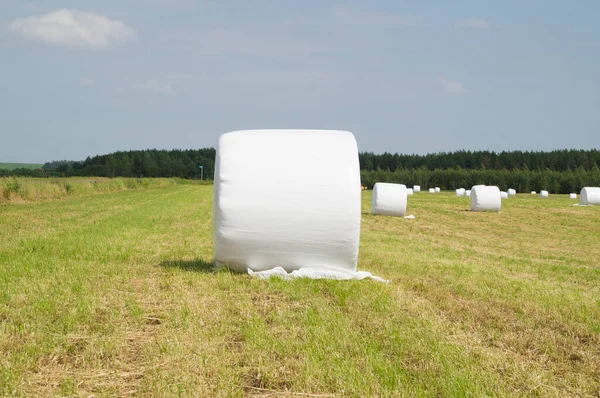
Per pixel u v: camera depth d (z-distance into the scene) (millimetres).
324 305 8039
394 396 4996
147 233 17625
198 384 5215
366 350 6066
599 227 26203
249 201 10117
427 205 39906
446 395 5066
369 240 18234
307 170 10156
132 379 5363
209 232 18438
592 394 5375
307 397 5051
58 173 95000
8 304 7656
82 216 23047
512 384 5477
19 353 5824
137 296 8523
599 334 7328
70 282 9055
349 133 10656
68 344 6078
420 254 14961
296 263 10414
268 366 5645
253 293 8914
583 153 118688
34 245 13586
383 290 9086
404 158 134875
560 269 13633
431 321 7301
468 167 129625
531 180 101312
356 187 10188
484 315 8031
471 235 22156
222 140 10531
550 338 7035
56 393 5020
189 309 7629
